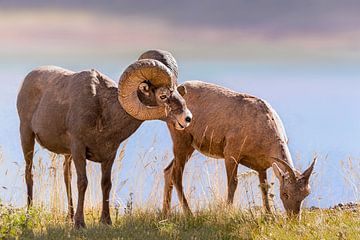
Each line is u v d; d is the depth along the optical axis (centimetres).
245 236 4591
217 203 5234
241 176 5384
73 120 4703
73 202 5416
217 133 5372
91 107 4681
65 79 4922
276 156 5200
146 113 4450
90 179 5497
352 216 4959
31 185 5184
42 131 4950
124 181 5384
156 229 4772
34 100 5081
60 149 4941
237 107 5353
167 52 4612
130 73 4406
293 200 4872
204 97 5481
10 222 4603
